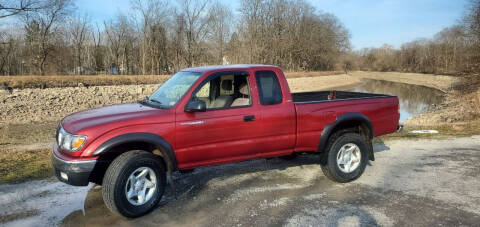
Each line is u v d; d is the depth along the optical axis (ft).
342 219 12.53
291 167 19.20
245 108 14.39
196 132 13.39
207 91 15.49
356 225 12.04
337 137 16.71
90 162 11.78
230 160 14.60
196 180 16.97
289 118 15.24
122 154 12.41
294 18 242.58
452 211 13.20
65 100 71.41
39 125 48.34
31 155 22.44
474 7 78.38
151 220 12.53
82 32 163.63
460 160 20.72
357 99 17.16
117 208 11.99
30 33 139.74
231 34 171.63
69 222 12.28
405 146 24.71
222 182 16.67
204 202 14.20
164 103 13.96
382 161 20.58
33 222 12.25
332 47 288.51
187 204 13.99
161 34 164.76
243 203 14.08
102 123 12.11
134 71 179.11
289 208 13.55
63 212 13.15
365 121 16.88
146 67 168.14
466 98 67.87
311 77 182.91
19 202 14.08
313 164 19.77
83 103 71.46
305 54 258.16
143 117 12.57
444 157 21.47
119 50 175.22
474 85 77.56
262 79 15.01
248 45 177.06
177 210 13.41
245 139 14.49
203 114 13.56
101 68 181.98
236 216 12.83
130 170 12.14
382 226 11.98
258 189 15.71
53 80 81.87
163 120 12.80
